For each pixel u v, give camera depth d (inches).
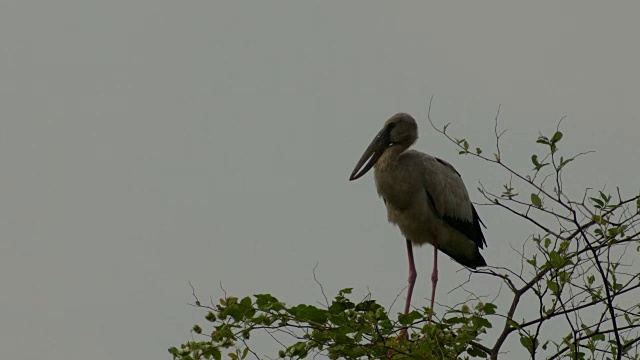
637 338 442.6
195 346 407.2
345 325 417.4
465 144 467.2
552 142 443.5
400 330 432.5
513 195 454.6
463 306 425.7
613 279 441.4
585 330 443.8
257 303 417.7
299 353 412.8
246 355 409.4
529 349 428.8
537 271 452.1
